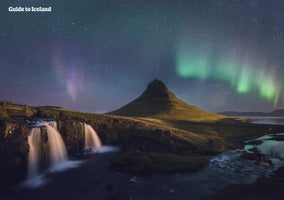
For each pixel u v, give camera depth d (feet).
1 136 100.22
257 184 77.20
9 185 96.84
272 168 122.62
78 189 93.15
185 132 214.69
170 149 163.02
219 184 97.81
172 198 83.97
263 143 205.16
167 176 106.32
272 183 76.59
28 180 103.45
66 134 143.13
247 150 175.01
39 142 118.32
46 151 121.60
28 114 146.41
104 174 110.32
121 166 114.73
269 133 265.75
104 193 88.94
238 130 278.26
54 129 134.31
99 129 176.35
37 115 154.20
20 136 107.45
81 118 175.52
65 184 98.63
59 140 135.95
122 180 102.17
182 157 127.24
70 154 141.79
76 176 108.27
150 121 290.97
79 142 152.15
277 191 70.13
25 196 86.99
